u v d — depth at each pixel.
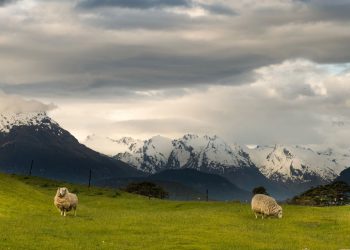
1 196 83.38
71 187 156.00
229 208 91.62
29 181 160.12
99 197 133.25
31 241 48.69
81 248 47.62
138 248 49.38
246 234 60.12
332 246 56.16
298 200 181.25
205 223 67.56
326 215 78.69
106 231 58.38
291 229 66.06
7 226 56.62
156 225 64.31
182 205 108.44
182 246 51.00
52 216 69.69
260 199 74.69
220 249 50.72
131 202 119.88
